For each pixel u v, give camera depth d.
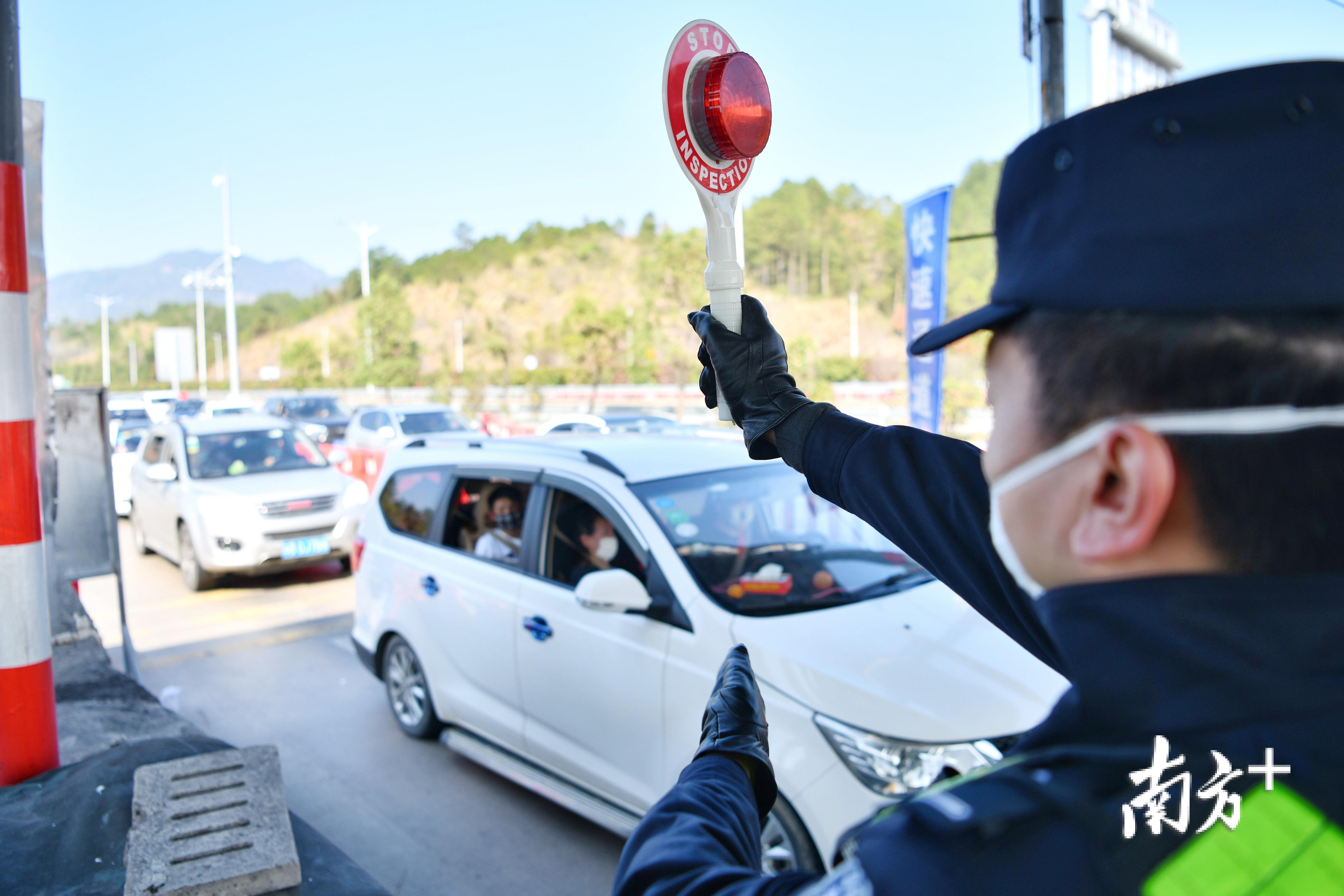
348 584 8.75
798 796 2.73
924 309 7.90
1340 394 0.48
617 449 4.07
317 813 4.04
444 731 4.57
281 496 8.50
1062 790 0.49
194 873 2.43
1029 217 0.57
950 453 1.08
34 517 3.05
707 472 3.79
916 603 3.26
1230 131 0.50
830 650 2.91
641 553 3.41
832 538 3.64
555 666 3.60
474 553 4.24
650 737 3.21
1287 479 0.48
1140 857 0.47
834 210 103.00
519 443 4.40
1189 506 0.50
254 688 5.75
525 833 3.81
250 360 126.12
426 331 102.94
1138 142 0.51
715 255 1.19
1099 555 0.53
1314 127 0.49
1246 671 0.48
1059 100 5.43
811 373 33.34
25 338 2.98
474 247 122.00
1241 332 0.48
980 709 2.67
